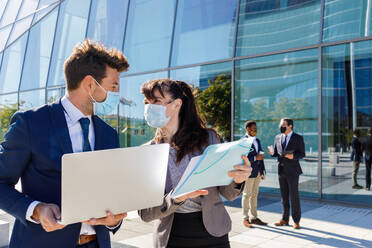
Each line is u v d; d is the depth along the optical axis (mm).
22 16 15320
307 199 6805
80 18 11922
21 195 1299
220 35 8211
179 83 1950
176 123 1892
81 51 1474
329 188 6633
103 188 1207
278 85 7359
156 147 1300
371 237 4438
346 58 6570
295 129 7125
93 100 1492
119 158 1208
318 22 6938
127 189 1276
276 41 7434
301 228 4898
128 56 10109
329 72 6750
